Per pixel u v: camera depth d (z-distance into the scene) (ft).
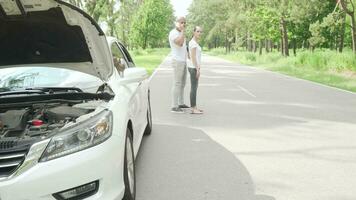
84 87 15.67
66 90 14.96
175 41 32.42
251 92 48.67
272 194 15.99
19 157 11.16
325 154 21.42
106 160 12.02
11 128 12.38
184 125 28.76
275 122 29.81
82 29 15.88
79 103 14.10
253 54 158.92
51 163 11.23
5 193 10.83
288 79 68.23
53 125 12.28
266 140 24.39
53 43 16.63
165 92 48.34
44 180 11.05
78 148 11.64
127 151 14.33
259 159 20.54
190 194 15.98
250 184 17.06
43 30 16.17
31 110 13.67
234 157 20.89
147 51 280.10
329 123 29.48
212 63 136.26
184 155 21.21
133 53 251.39
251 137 25.16
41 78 16.31
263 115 32.76
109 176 12.11
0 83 16.11
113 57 18.38
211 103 39.37
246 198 15.58
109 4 104.17
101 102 14.08
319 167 19.29
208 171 18.71
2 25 15.85
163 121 30.14
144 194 15.98
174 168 19.12
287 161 20.22
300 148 22.58
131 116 15.84
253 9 169.89
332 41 148.97
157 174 18.29
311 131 26.84
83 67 17.04
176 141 24.14
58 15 15.28
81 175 11.45
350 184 17.10
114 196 12.33
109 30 124.98
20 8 14.89
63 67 16.93
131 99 16.57
